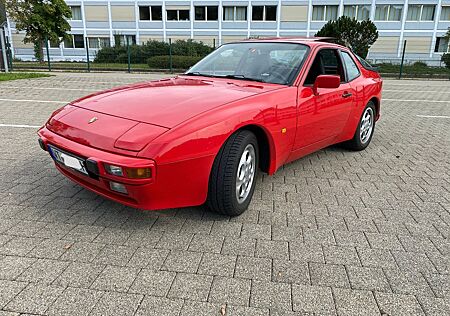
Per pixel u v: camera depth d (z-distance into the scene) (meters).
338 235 2.84
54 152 2.87
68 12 29.23
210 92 3.17
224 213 3.01
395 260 2.53
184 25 35.44
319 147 4.21
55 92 10.66
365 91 4.80
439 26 32.62
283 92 3.38
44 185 3.62
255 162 3.20
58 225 2.87
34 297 2.08
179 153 2.49
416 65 23.95
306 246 2.67
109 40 36.34
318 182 3.96
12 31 34.56
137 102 2.95
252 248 2.62
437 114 8.61
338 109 4.18
